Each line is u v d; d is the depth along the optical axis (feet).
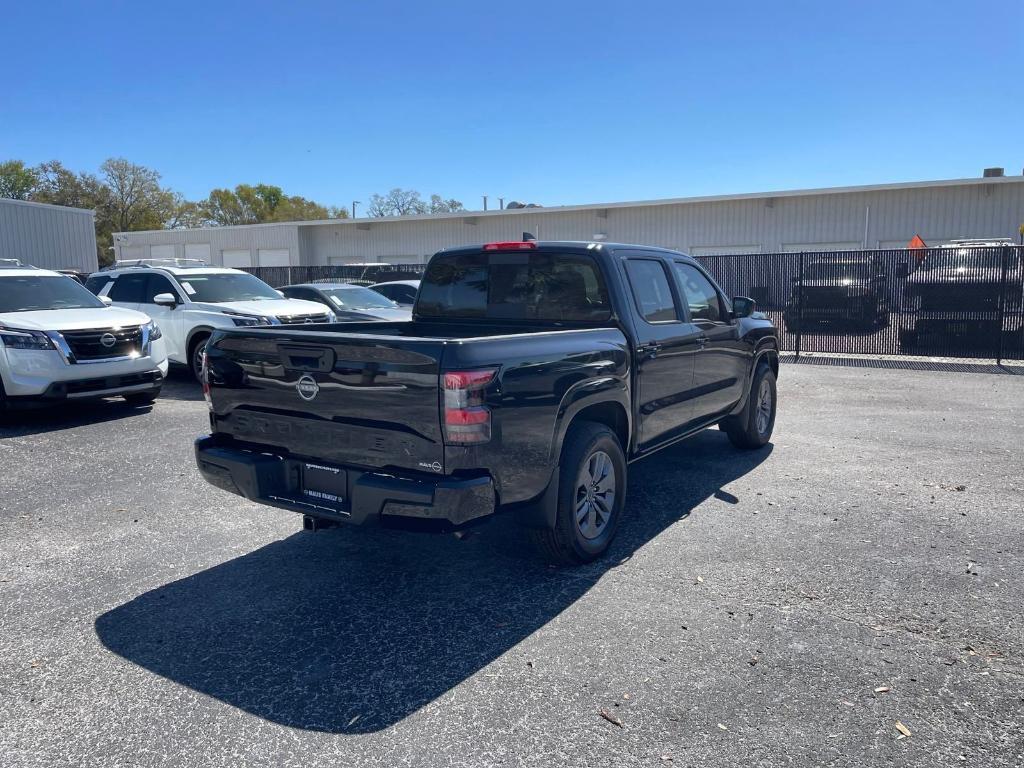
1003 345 48.55
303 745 9.42
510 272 17.87
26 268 33.60
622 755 9.15
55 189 212.02
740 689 10.56
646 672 11.02
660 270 18.69
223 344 14.38
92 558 15.62
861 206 94.68
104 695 10.57
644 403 16.96
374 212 245.86
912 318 50.70
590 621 12.66
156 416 30.73
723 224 102.27
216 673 11.15
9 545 16.34
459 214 116.78
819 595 13.56
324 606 13.37
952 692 10.48
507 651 11.69
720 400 21.26
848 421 29.58
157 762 9.11
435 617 12.89
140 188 218.59
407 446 12.09
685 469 22.29
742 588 13.89
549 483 13.66
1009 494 19.61
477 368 11.85
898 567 14.80
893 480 21.01
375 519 12.25
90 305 32.83
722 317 21.65
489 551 15.92
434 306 19.22
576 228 111.65
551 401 13.37
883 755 9.12
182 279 39.19
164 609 13.28
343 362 12.55
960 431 27.53
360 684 10.81
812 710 10.05
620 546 16.07
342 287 48.26
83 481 21.18
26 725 9.87
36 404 28.14
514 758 9.12
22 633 12.40
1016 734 9.53
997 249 47.91
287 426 13.55
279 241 130.31
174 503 19.24
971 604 13.16
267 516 18.28
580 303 16.87
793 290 55.47
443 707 10.21
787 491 19.98
